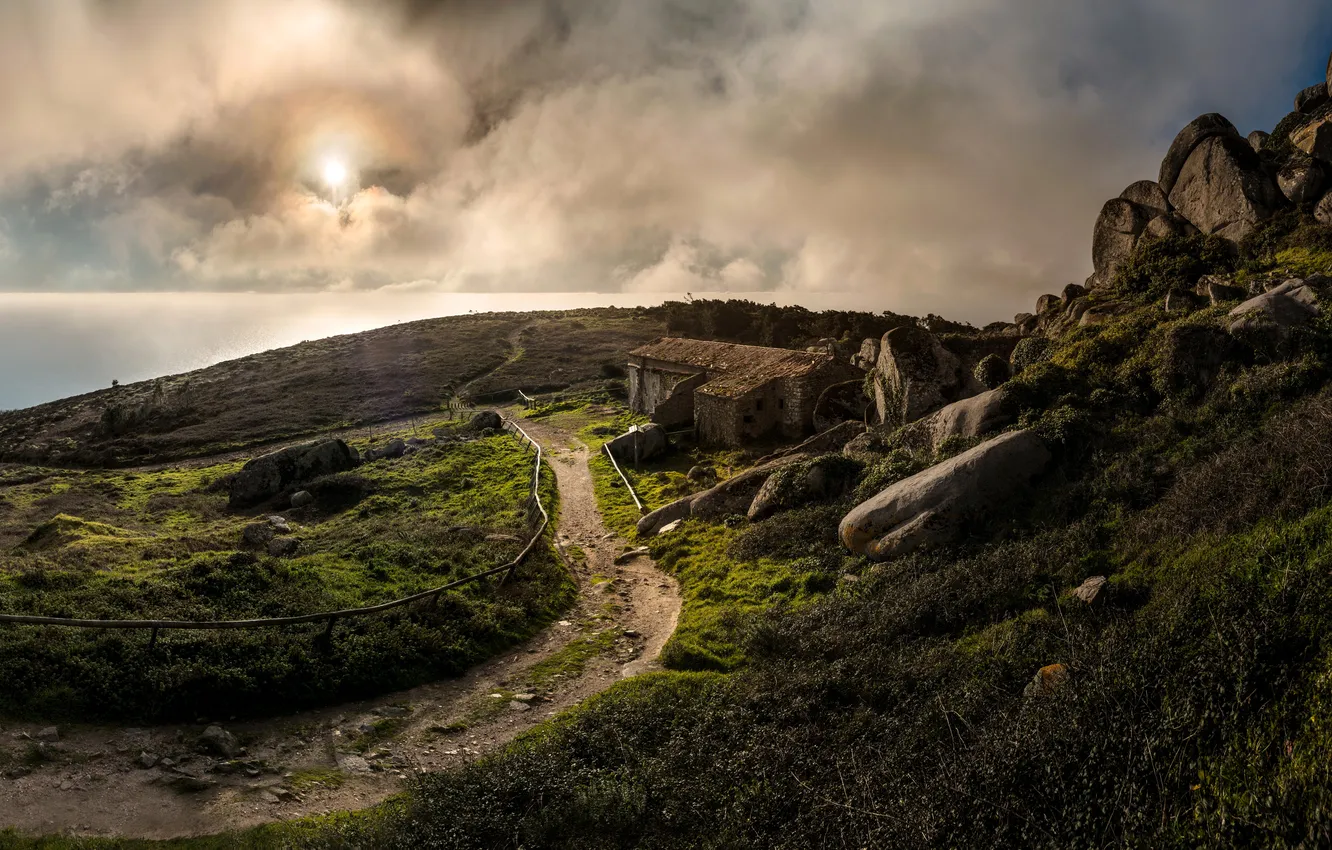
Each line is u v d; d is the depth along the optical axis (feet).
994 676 36.99
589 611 69.51
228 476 164.25
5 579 57.31
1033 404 68.44
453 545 82.69
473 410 250.16
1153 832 20.67
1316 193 95.30
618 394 254.27
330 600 59.06
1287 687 23.91
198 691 44.60
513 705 50.34
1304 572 29.68
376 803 38.47
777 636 52.44
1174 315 73.92
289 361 355.77
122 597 54.03
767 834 29.78
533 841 32.48
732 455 131.75
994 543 53.78
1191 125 112.06
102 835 32.99
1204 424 54.75
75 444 245.65
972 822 24.32
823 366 141.28
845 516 67.46
